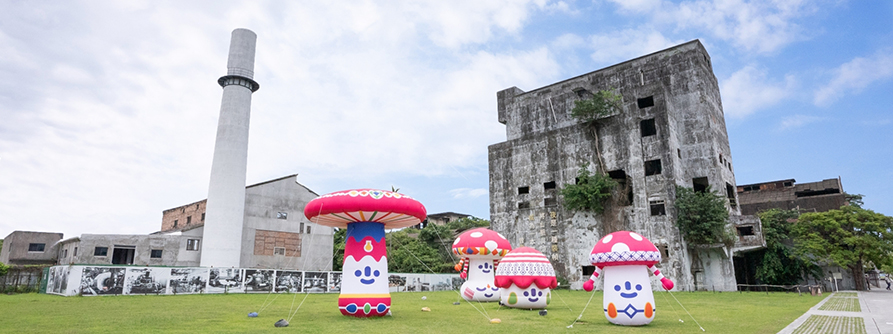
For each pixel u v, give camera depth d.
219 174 36.47
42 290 26.95
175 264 38.22
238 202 36.75
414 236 63.84
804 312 15.97
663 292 30.39
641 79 41.81
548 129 45.75
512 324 12.36
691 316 14.60
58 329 10.45
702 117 38.06
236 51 38.94
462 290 20.58
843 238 33.00
